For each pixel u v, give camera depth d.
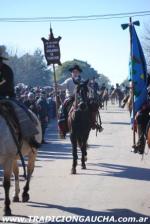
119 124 31.61
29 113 10.34
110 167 14.91
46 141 22.45
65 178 13.17
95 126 15.95
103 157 16.94
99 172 14.07
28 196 10.68
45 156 17.36
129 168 14.70
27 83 93.38
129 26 16.30
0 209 10.09
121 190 11.74
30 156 10.78
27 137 9.98
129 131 26.84
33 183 12.51
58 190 11.72
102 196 11.14
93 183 12.52
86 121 13.98
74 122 13.80
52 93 35.66
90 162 15.86
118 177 13.32
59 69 76.44
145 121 13.21
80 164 15.44
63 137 15.43
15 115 9.88
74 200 10.78
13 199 10.70
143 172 14.05
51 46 20.72
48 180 12.90
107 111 47.12
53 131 27.52
